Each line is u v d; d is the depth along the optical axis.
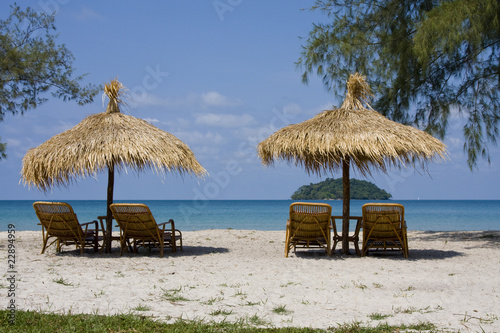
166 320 4.04
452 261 7.78
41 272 6.28
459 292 5.28
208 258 8.03
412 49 10.19
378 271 6.75
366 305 4.71
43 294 4.86
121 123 8.27
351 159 8.41
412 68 10.83
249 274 6.41
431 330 3.79
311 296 5.09
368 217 8.05
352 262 7.60
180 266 7.09
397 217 8.01
